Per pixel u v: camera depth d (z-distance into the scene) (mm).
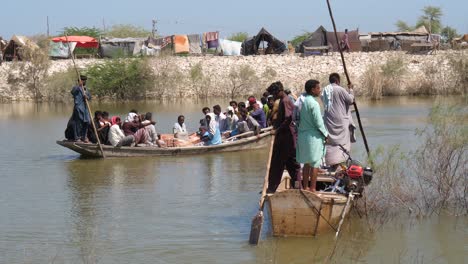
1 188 12141
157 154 15508
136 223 9523
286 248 8242
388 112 26672
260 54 45719
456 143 9922
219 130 16594
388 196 9875
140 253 8156
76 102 15367
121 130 15875
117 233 9039
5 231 9188
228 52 48312
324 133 8883
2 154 16656
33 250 8344
